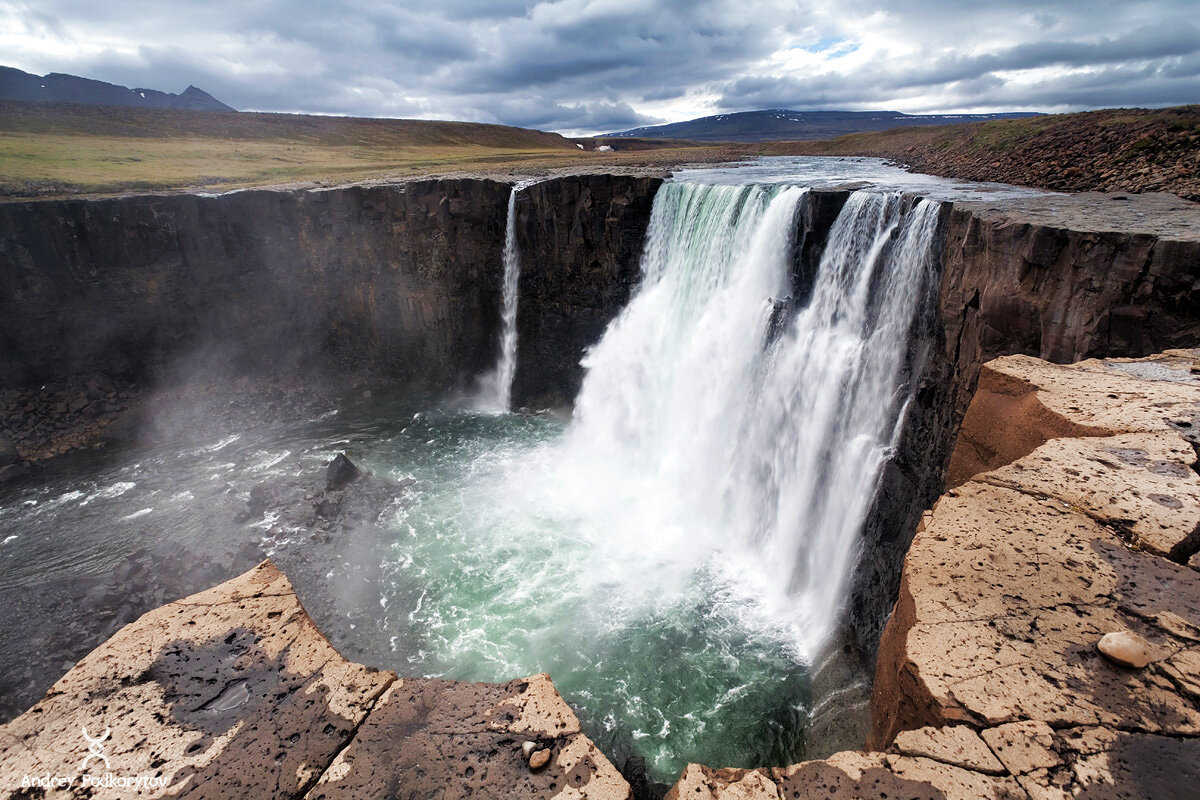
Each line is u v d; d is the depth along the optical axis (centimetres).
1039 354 1450
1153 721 468
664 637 1894
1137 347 1290
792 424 2339
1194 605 550
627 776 1475
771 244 2445
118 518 2642
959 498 720
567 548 2348
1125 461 725
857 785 470
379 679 628
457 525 2502
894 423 1894
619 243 3184
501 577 2178
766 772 503
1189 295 1206
